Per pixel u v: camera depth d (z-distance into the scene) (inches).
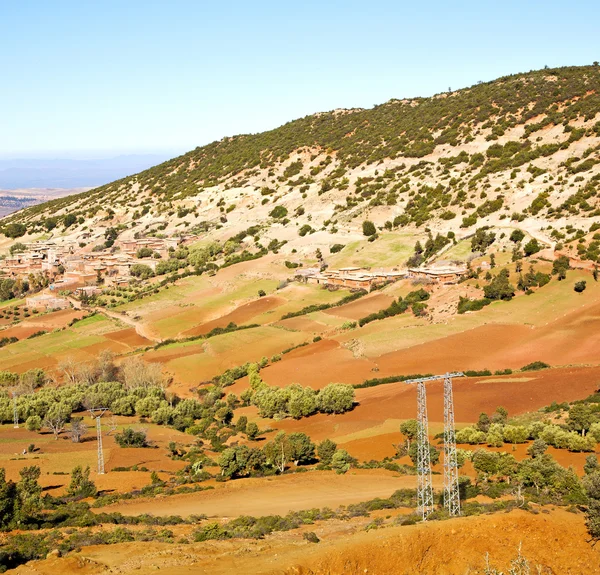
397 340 5718.5
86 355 6688.0
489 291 6190.9
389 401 4598.9
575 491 2613.2
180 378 5876.0
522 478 2800.2
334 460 3516.2
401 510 2669.8
